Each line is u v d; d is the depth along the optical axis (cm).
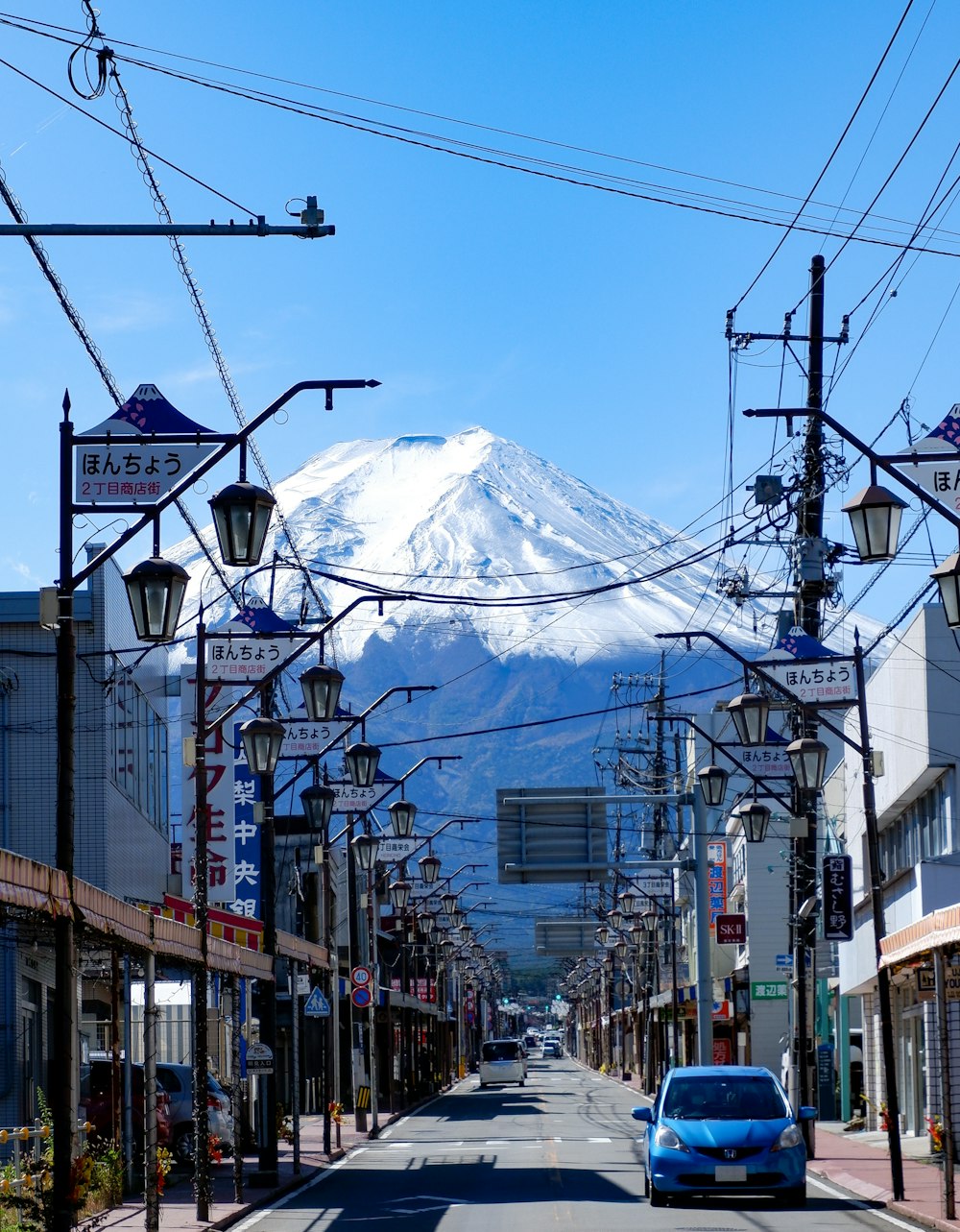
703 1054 4209
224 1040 4697
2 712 3666
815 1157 3278
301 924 5866
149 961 1989
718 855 6650
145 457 1582
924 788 3819
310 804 3000
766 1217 2100
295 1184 2855
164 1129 2761
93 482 1579
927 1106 3678
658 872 6869
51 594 1562
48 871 1488
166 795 4672
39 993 3434
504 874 4628
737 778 6619
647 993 7650
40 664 3681
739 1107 2345
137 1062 3756
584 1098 7288
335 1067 4903
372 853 3700
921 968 2733
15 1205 1706
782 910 6300
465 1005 12875
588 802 4641
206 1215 2136
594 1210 2220
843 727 4941
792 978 3975
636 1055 10162
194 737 2319
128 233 1258
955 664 3581
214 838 4025
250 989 3866
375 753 3027
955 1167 2848
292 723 3056
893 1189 2292
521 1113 5697
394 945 8431
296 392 1593
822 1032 5453
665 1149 2256
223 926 2861
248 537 1568
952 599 1644
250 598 2812
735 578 3506
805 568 3269
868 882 4425
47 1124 2461
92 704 3672
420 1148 3847
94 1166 2408
